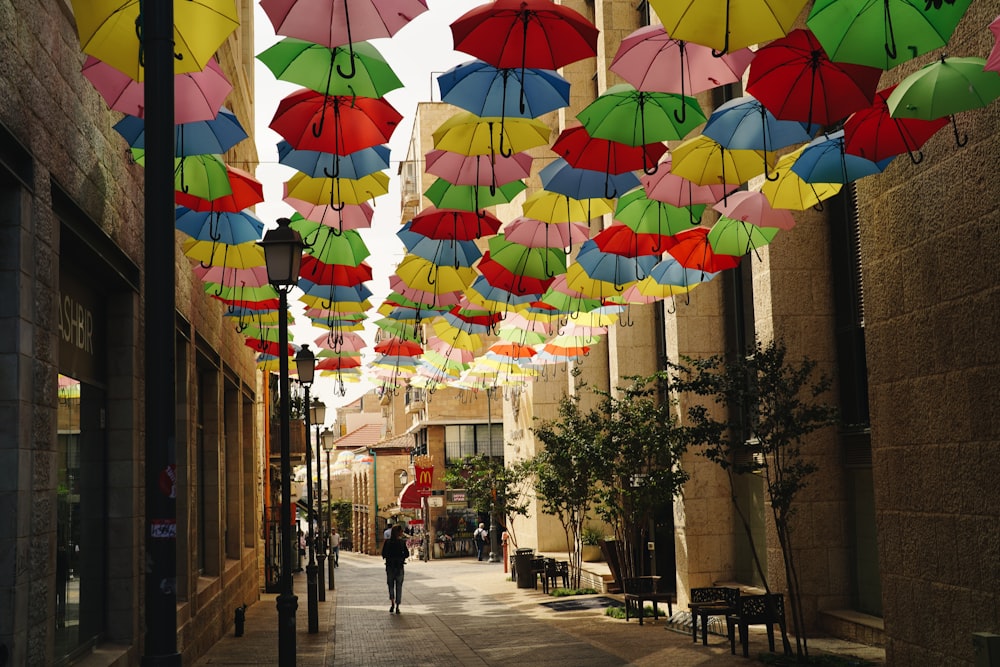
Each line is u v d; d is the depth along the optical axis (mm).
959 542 10977
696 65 8531
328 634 20938
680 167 10508
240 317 17641
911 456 11961
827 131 15438
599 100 9367
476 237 12781
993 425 10336
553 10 7906
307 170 10266
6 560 7500
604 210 12648
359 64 8320
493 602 27875
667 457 21312
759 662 14695
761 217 12000
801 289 17766
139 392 12141
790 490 14641
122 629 11555
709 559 21734
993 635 9016
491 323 19031
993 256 10281
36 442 8047
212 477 20984
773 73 8117
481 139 9969
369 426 109625
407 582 39344
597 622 21266
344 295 15742
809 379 17578
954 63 8492
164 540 5344
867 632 15852
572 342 25844
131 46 7340
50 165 8430
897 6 7164
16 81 7457
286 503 13375
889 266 12414
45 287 8328
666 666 14719
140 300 12289
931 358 11500
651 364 27562
